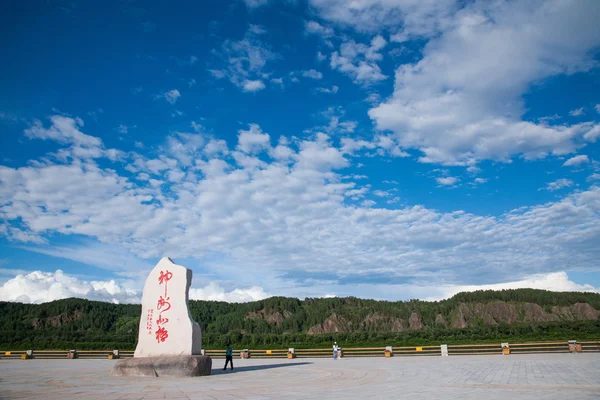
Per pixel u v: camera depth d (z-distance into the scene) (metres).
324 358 41.19
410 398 13.20
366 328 90.00
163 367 23.06
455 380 18.12
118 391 16.41
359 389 15.95
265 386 17.64
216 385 18.30
